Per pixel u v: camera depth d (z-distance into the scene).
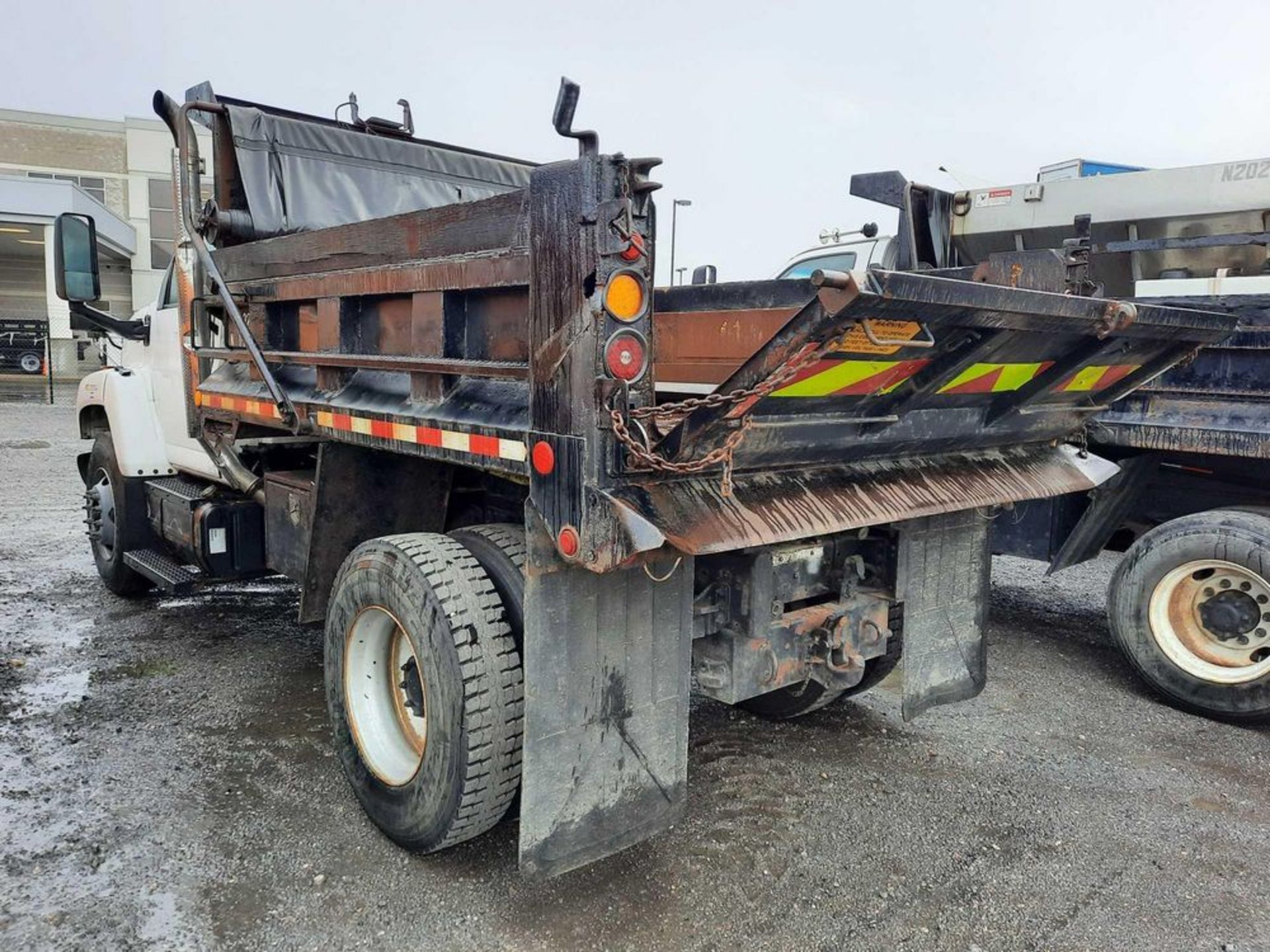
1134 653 4.60
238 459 4.44
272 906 2.72
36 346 27.98
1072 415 3.52
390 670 3.13
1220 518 4.34
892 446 2.91
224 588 6.31
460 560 2.77
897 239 6.55
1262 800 3.56
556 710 2.48
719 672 3.03
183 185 4.21
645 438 2.17
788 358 2.04
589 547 2.21
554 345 2.24
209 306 4.31
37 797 3.35
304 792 3.42
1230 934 2.70
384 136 5.12
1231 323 3.14
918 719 4.29
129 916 2.66
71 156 38.09
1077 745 4.05
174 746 3.79
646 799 2.70
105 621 5.51
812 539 3.20
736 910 2.76
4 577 6.51
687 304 3.59
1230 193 5.16
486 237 2.48
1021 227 6.07
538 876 2.49
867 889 2.89
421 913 2.70
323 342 3.37
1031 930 2.70
